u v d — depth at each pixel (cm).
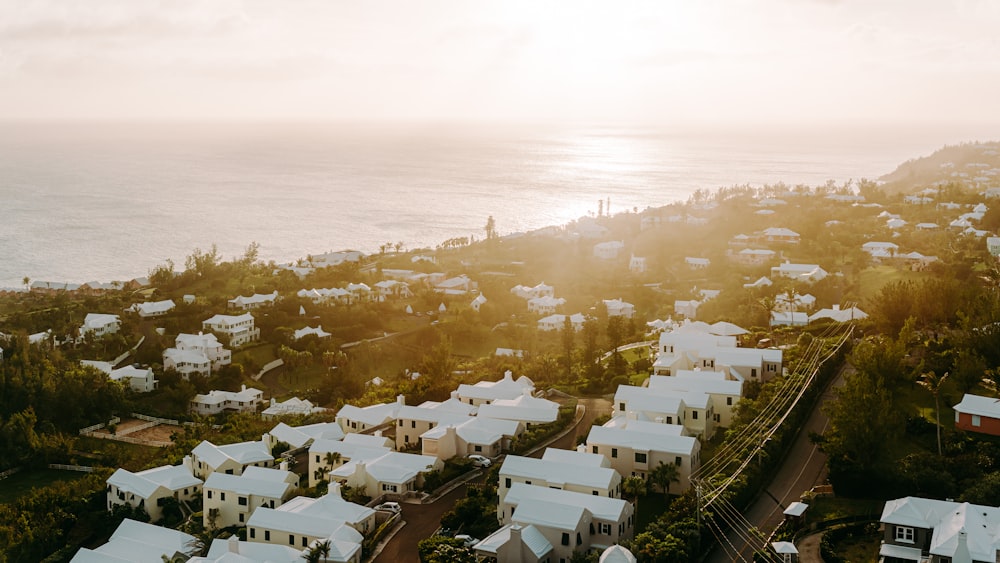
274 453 17462
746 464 13512
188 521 14612
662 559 10812
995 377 15012
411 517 13550
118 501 15362
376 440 16588
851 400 13138
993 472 12256
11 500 17675
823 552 11175
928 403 15238
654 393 15875
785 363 17950
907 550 10956
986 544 10275
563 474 12950
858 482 12762
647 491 13612
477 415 17000
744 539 11819
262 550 12062
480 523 12800
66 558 14025
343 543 12188
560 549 11612
